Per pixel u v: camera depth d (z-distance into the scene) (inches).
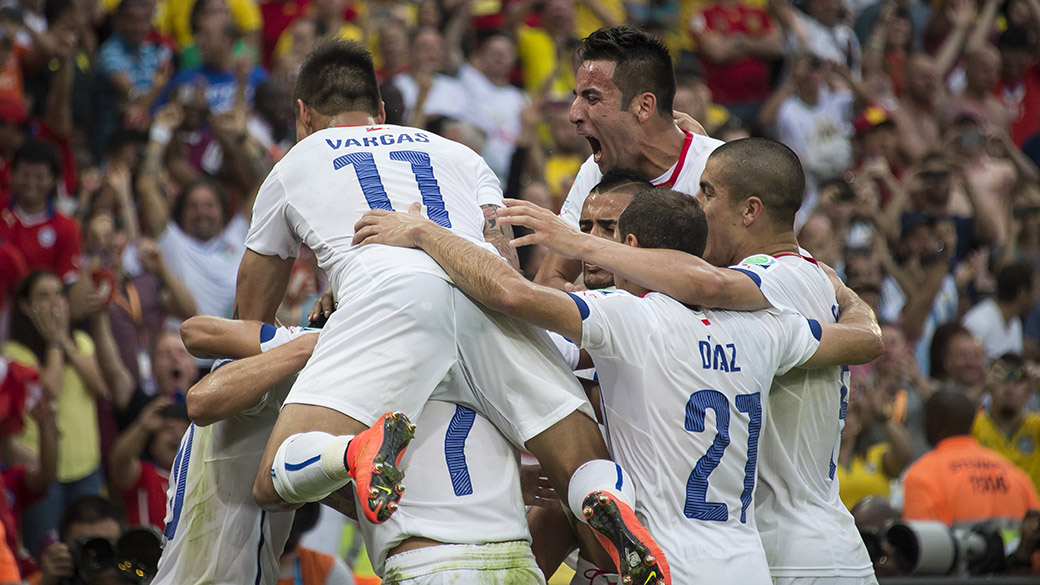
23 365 848.9
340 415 449.1
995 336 1187.9
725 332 465.1
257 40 1365.7
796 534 491.5
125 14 1240.8
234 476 516.1
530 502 532.4
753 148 502.0
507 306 444.5
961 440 865.5
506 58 1314.0
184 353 907.4
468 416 476.1
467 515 462.9
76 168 1171.3
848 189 1198.9
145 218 1032.8
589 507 432.5
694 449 455.5
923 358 1183.6
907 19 1631.4
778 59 1493.6
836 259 1162.0
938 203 1290.6
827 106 1433.3
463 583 451.8
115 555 616.7
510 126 1286.9
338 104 527.5
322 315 530.6
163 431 845.2
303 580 639.8
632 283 493.0
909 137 1472.7
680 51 1444.4
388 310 458.3
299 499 440.5
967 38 1680.6
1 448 840.9
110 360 906.7
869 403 938.7
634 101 547.8
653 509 454.6
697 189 548.1
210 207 1028.5
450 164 514.3
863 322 507.8
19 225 983.6
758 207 500.4
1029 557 723.4
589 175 582.6
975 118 1433.3
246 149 1122.0
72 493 869.2
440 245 465.1
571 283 568.7
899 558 696.4
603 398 470.3
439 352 462.9
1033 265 1268.5
